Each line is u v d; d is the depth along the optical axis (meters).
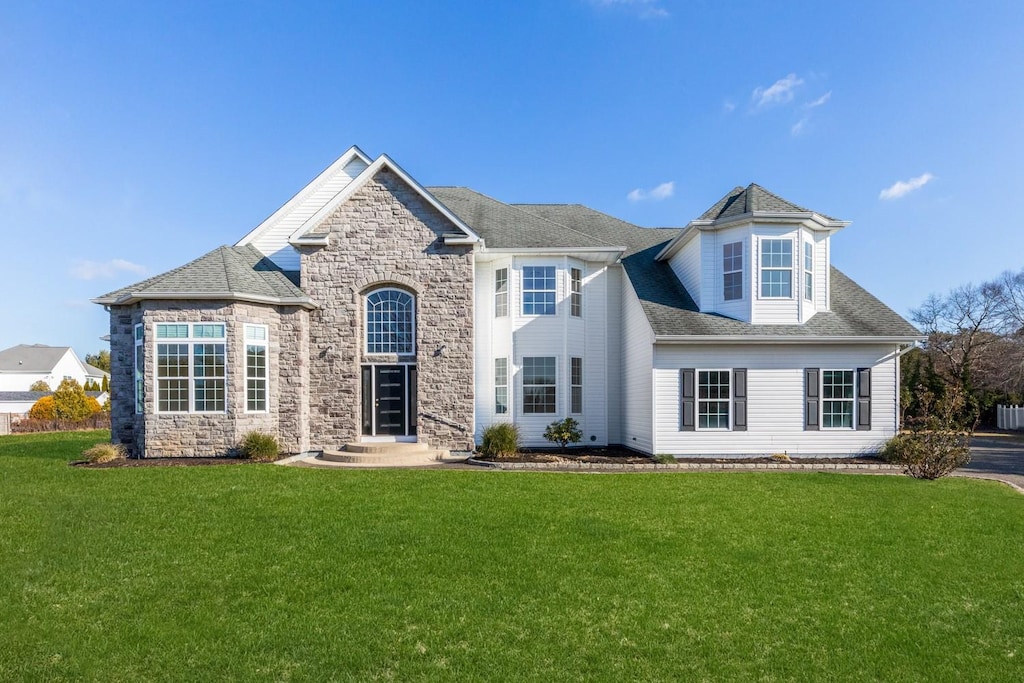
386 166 18.05
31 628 5.71
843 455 17.38
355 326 17.81
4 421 31.28
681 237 18.86
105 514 9.65
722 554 8.07
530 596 6.61
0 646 5.36
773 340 16.94
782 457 16.73
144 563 7.46
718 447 17.20
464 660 5.25
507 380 19.16
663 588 6.88
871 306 18.80
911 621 6.18
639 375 18.48
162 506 10.20
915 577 7.36
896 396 17.44
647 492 11.92
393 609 6.23
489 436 17.02
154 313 16.03
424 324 17.89
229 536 8.56
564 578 7.13
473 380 17.88
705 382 17.36
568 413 19.19
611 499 11.21
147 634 5.62
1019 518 10.23
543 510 10.24
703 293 18.20
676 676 5.07
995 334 36.91
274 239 19.77
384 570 7.31
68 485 11.89
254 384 16.64
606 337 20.19
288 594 6.57
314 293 17.80
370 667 5.12
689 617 6.16
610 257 19.66
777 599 6.65
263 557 7.72
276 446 16.16
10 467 14.12
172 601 6.36
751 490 12.33
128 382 17.52
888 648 5.61
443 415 17.78
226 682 4.89
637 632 5.82
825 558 7.99
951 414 14.88
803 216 17.30
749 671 5.18
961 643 5.74
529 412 19.17
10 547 7.98
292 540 8.41
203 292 15.88
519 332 19.20
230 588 6.72
